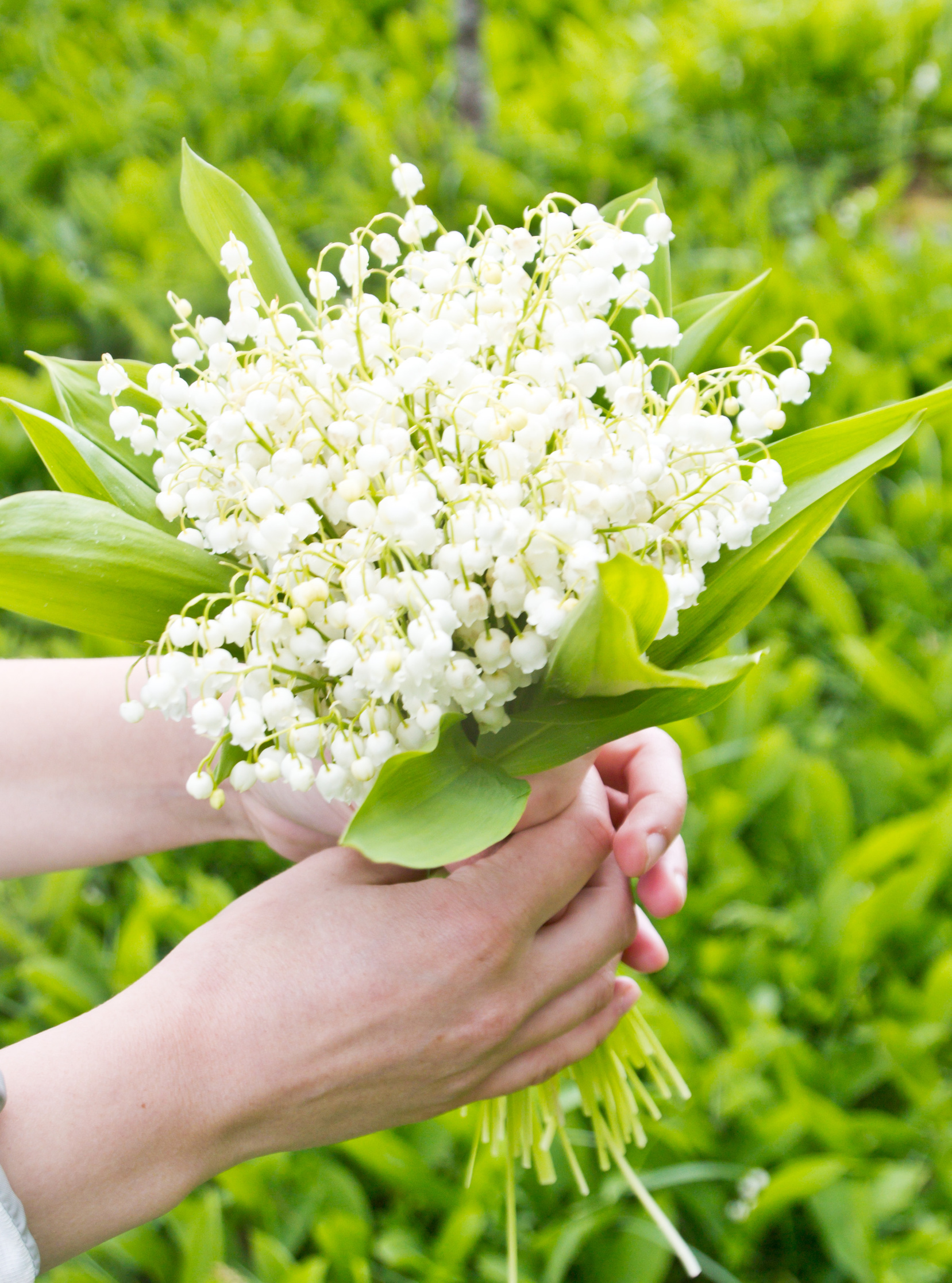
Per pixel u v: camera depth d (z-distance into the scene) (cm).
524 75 311
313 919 65
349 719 62
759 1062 90
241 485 62
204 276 188
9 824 74
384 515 59
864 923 97
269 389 61
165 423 62
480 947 65
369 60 308
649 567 58
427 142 225
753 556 64
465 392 61
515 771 66
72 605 62
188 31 325
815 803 109
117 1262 89
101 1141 61
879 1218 86
